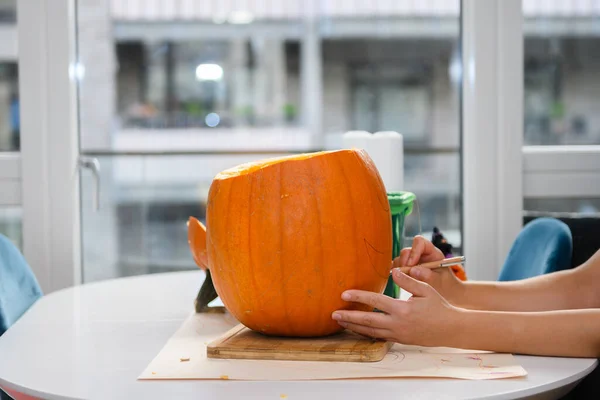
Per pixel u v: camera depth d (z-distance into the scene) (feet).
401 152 5.41
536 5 8.83
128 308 4.54
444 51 53.21
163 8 55.62
